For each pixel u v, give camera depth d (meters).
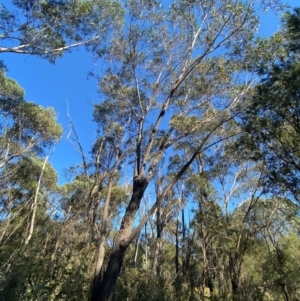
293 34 10.45
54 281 7.03
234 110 12.02
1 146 22.62
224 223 16.75
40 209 24.89
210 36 10.71
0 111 22.08
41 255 8.19
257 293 13.32
